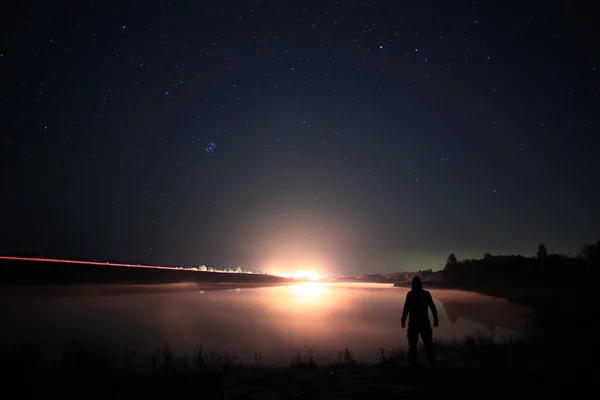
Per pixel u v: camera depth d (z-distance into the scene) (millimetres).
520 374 7379
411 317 8703
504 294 33188
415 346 8688
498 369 7852
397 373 7859
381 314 22422
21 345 9781
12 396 6445
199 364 8711
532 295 29688
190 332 15273
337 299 32531
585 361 8273
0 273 23281
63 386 7070
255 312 22172
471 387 6684
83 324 15930
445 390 6570
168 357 9203
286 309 24000
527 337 12242
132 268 37094
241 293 36094
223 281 51312
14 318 16125
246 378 7695
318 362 10594
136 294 27594
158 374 8086
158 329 15742
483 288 39594
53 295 22281
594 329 13523
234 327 16766
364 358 11211
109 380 7535
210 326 16734
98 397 6418
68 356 9195
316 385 7098
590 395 6113
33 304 19344
